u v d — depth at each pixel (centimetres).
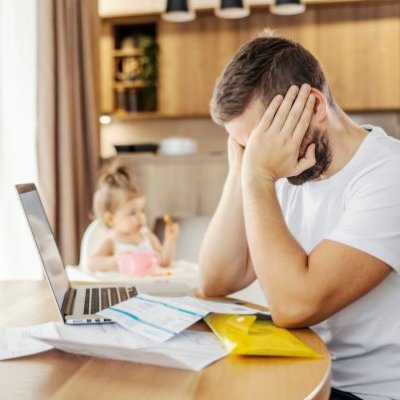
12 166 273
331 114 107
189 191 335
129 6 399
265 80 103
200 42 388
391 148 106
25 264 273
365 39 368
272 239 97
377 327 103
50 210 288
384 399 102
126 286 130
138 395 70
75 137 322
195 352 83
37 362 81
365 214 98
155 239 279
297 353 83
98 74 354
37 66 286
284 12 314
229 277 123
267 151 101
